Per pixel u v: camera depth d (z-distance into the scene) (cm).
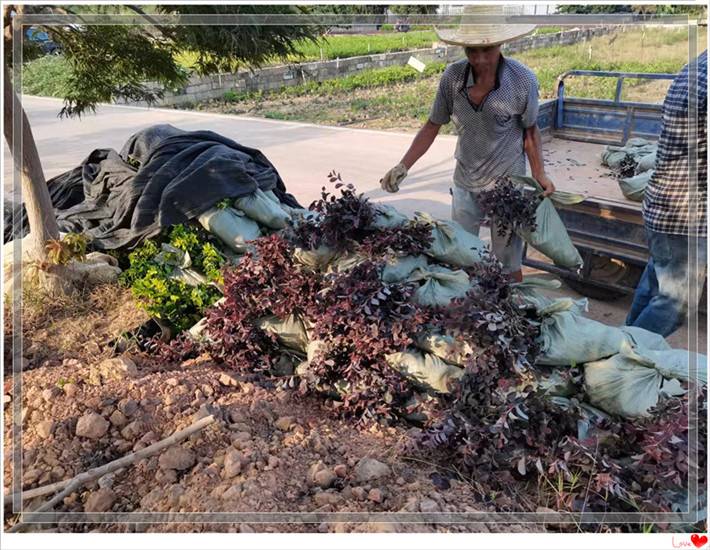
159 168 360
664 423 227
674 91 272
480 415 238
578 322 262
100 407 263
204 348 310
